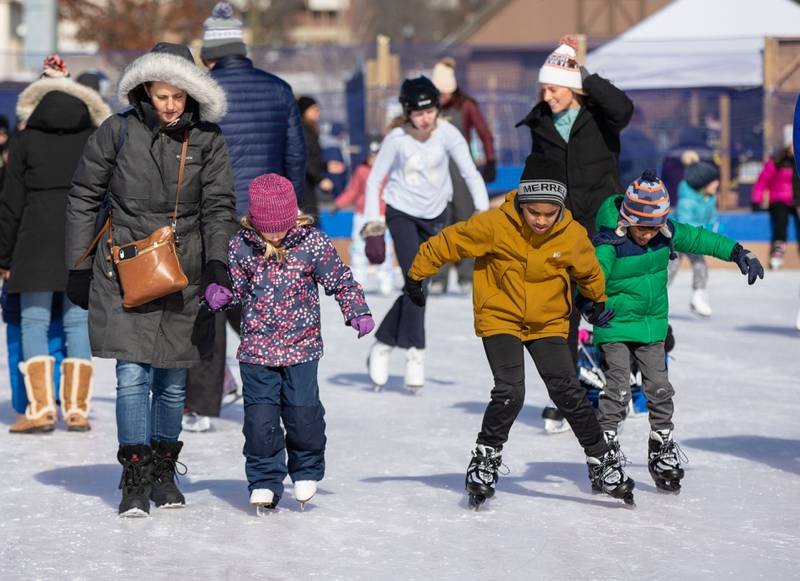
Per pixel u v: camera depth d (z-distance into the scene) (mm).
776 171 50219
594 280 15320
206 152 15164
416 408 22047
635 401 21172
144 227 15023
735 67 53562
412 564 13016
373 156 43594
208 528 14398
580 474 17188
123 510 14836
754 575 12695
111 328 14961
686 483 16672
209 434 19953
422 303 15773
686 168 35594
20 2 141125
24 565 12945
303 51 53781
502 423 15109
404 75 54000
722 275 49000
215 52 20578
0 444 19203
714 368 26562
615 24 123188
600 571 12805
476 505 15156
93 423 20938
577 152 19562
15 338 20531
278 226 14609
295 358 14797
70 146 19828
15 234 19750
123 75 14727
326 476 17000
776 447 18906
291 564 12992
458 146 23641
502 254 15078
